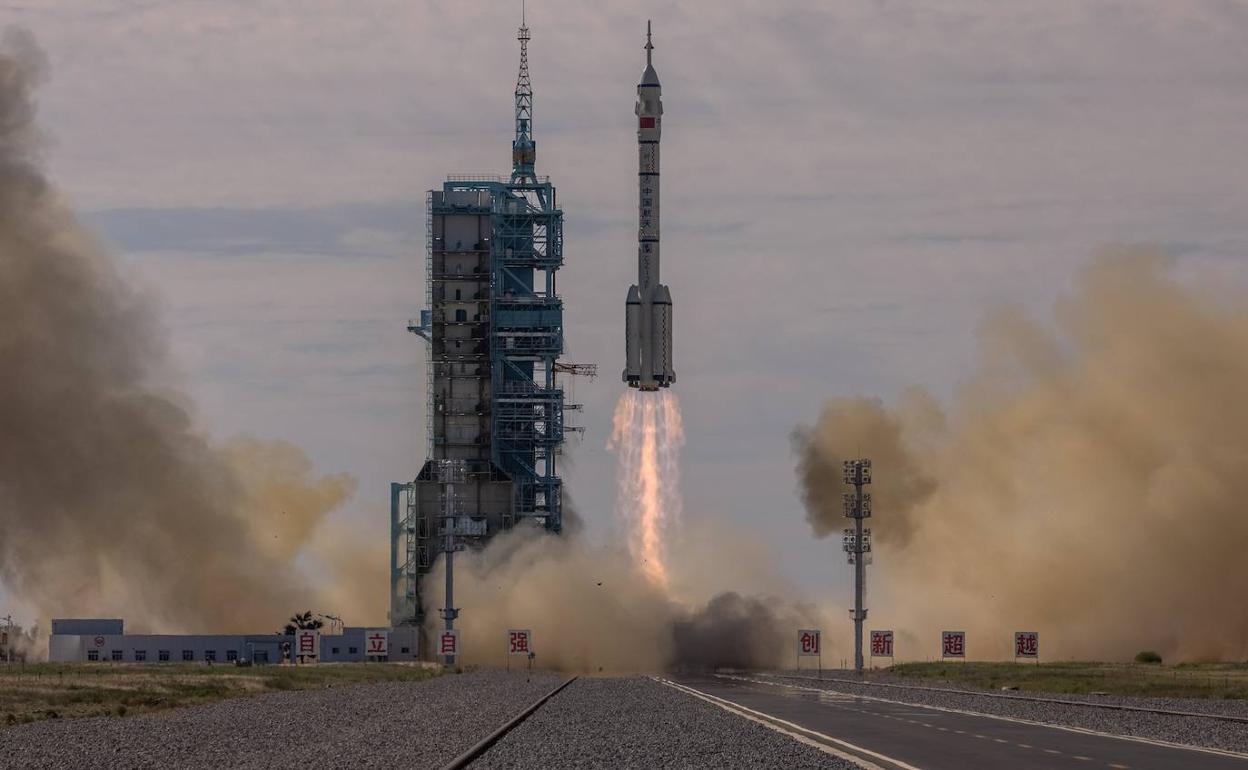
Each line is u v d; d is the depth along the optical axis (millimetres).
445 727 182625
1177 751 148750
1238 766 133625
